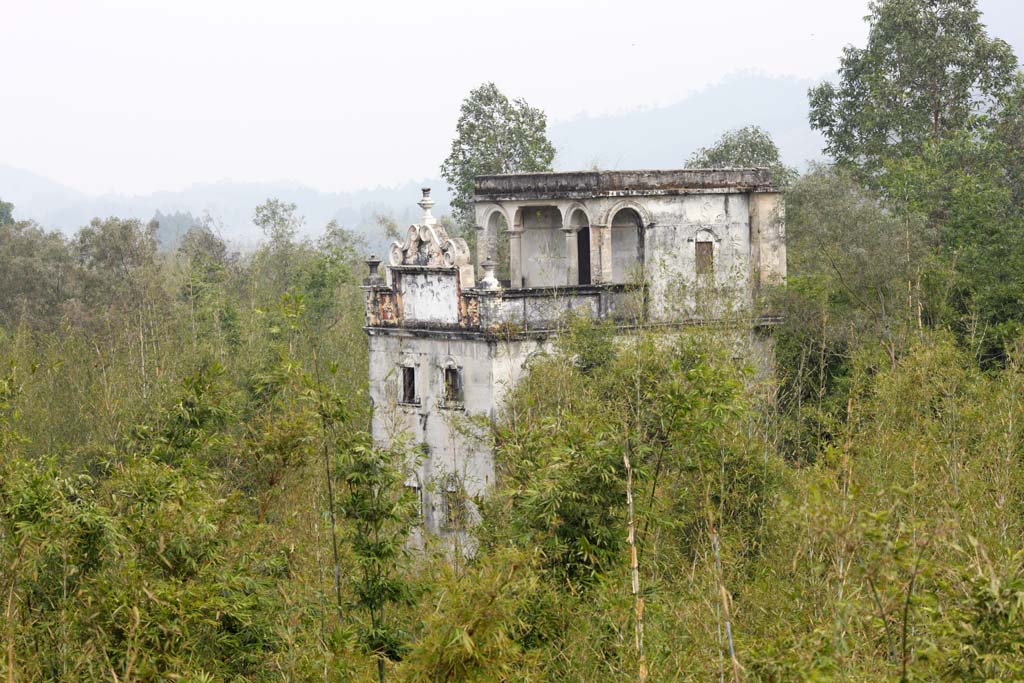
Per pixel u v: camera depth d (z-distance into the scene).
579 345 33.34
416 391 37.84
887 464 26.19
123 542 21.27
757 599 21.16
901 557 15.83
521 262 40.06
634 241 38.84
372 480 21.17
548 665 21.09
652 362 24.20
